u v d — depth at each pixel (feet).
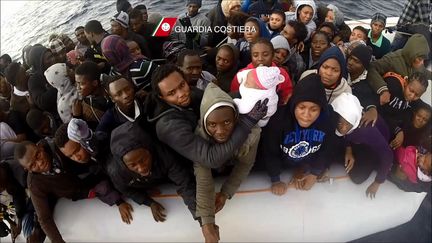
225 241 5.96
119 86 4.97
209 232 4.71
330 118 5.01
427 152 5.54
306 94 4.61
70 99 6.34
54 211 5.64
